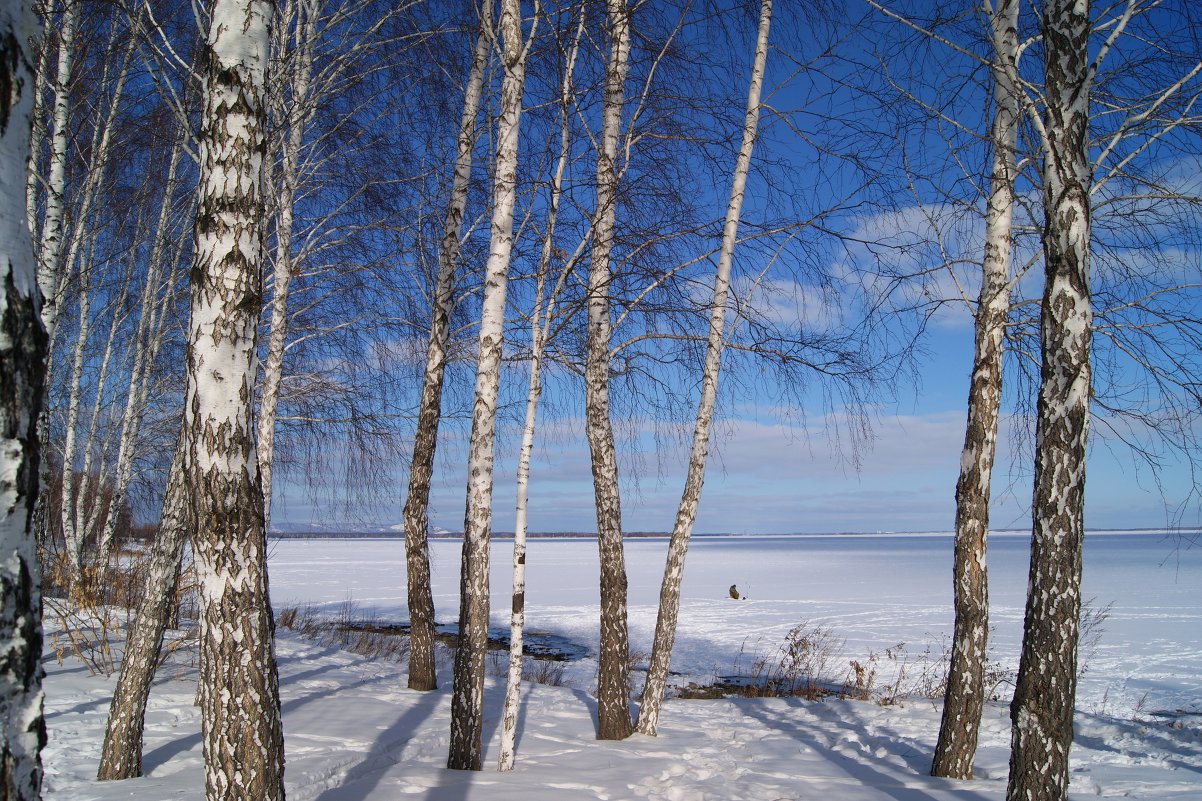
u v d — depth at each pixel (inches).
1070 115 159.8
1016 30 213.9
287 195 323.0
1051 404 160.4
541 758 255.8
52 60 310.2
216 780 119.8
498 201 245.8
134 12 259.4
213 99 127.2
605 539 302.5
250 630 123.2
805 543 5693.9
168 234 440.5
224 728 120.3
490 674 494.6
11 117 62.5
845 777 242.1
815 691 475.2
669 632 309.0
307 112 290.4
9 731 59.4
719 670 606.9
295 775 207.9
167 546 217.9
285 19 269.9
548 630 865.5
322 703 313.3
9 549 60.0
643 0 277.0
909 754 281.3
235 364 125.0
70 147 362.3
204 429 123.0
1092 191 177.0
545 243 259.3
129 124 364.2
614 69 306.7
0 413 60.4
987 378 243.4
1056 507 158.7
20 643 60.3
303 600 1111.6
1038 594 159.5
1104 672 573.9
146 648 213.5
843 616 956.6
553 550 3880.4
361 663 451.8
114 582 450.0
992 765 259.9
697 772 243.9
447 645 662.5
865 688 494.3
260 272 129.9
